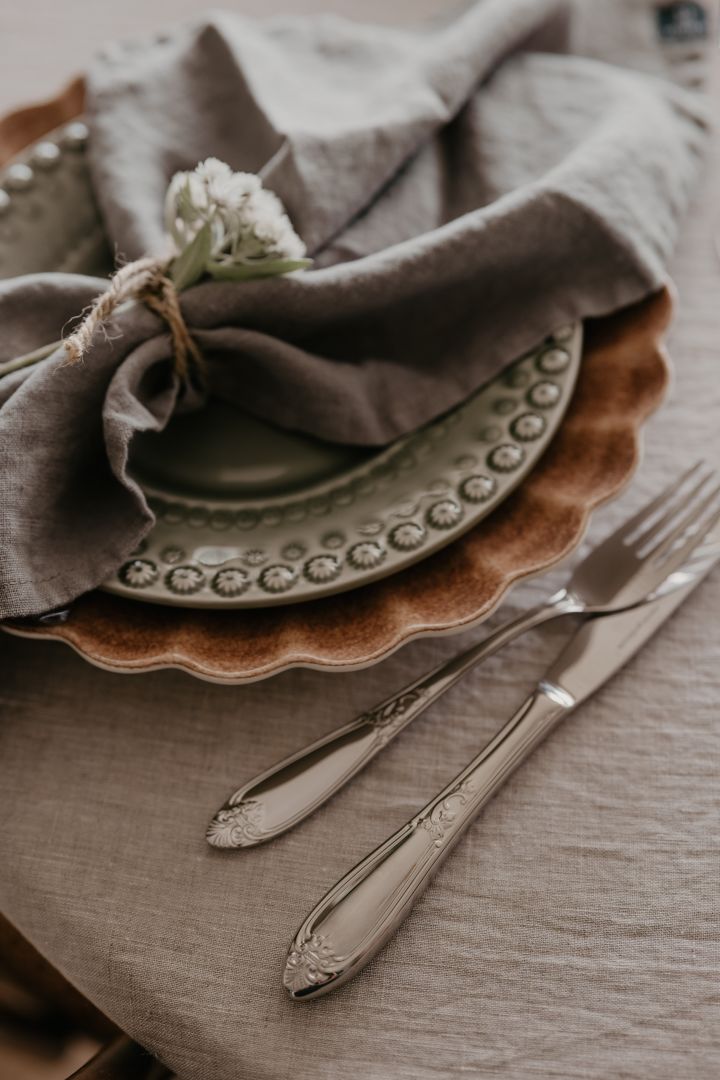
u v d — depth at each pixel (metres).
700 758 0.44
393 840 0.42
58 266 0.53
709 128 0.55
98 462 0.46
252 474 0.48
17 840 0.44
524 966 0.41
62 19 0.65
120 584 0.44
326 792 0.44
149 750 0.45
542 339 0.48
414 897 0.42
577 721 0.45
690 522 0.48
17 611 0.43
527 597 0.47
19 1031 0.53
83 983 0.42
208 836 0.43
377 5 0.65
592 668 0.45
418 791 0.44
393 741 0.45
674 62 0.59
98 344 0.45
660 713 0.45
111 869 0.43
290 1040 0.40
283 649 0.43
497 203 0.48
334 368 0.48
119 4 0.65
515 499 0.47
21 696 0.46
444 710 0.45
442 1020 0.41
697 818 0.43
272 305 0.46
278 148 0.51
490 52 0.54
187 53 0.54
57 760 0.45
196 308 0.46
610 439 0.47
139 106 0.53
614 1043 0.40
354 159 0.51
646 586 0.47
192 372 0.48
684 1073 0.40
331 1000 0.41
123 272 0.45
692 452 0.50
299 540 0.46
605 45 0.60
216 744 0.45
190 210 0.45
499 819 0.43
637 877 0.42
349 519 0.46
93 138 0.53
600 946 0.41
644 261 0.48
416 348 0.49
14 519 0.43
